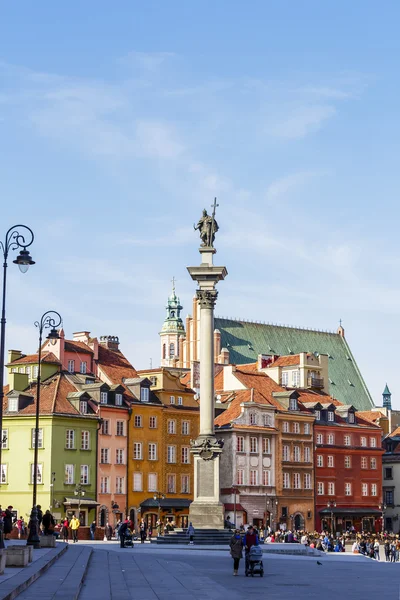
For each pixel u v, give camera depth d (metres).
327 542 103.81
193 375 153.62
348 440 156.00
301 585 44.12
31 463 119.31
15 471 120.12
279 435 143.62
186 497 135.62
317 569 57.50
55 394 122.69
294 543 101.44
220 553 70.44
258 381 152.75
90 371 137.12
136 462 129.50
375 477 158.00
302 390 161.62
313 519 146.75
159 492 131.50
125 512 126.88
